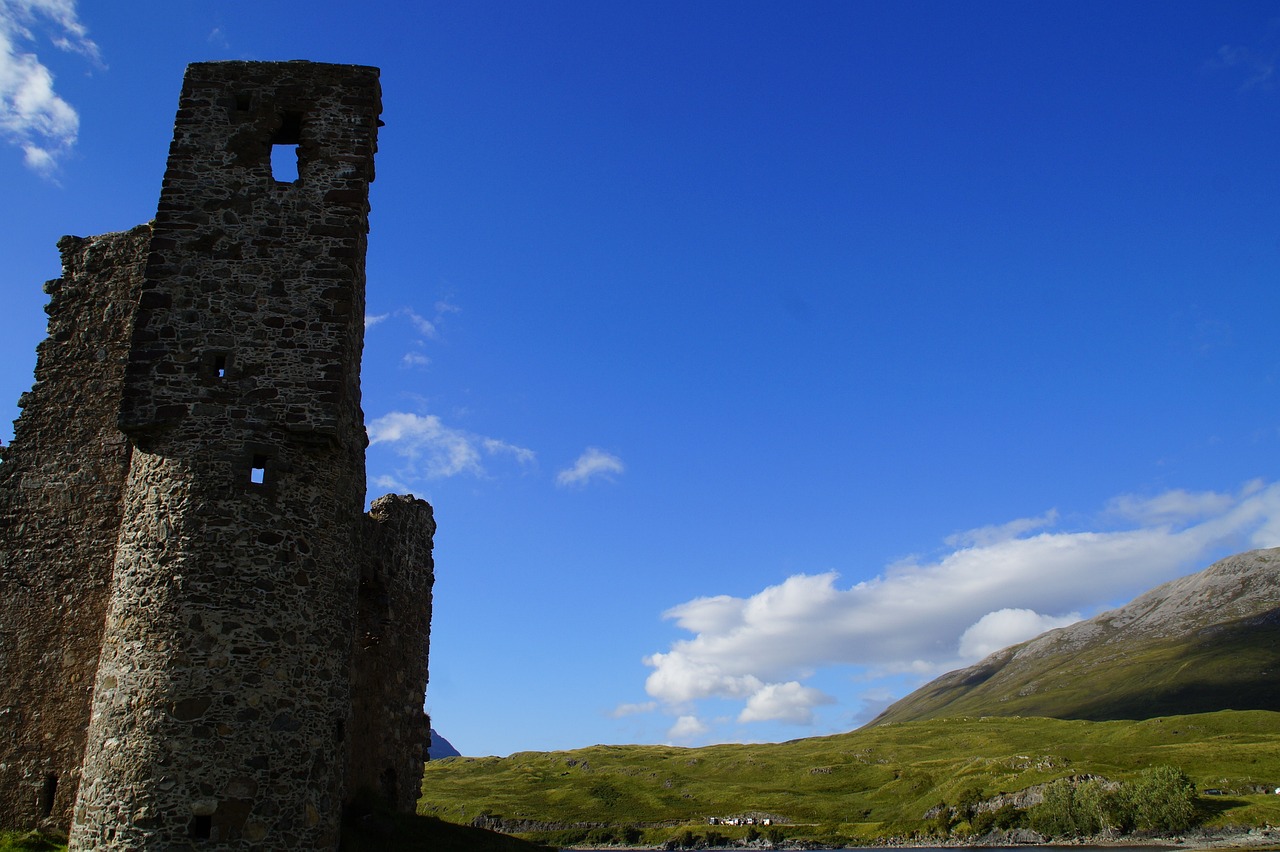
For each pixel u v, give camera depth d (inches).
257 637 653.9
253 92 799.7
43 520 861.8
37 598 840.9
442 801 4586.6
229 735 626.2
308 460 710.5
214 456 689.0
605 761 6077.8
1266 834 2854.3
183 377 709.9
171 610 647.8
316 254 757.9
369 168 802.2
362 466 796.0
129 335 895.1
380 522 991.0
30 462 879.1
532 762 6082.7
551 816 4370.1
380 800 920.9
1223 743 4370.1
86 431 877.8
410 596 1048.2
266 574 669.9
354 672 919.0
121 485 856.9
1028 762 4217.5
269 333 730.8
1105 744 5083.7
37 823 778.8
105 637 671.8
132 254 918.4
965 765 4552.2
